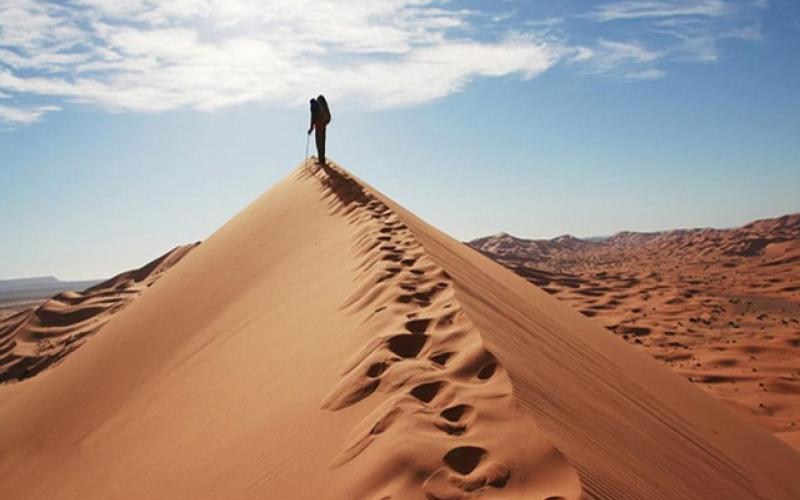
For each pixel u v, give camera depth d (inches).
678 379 418.6
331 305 248.5
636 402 232.7
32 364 1405.0
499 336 188.1
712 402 387.9
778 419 753.0
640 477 123.7
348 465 111.1
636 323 1651.1
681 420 252.5
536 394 138.4
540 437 107.3
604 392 211.6
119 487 198.2
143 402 302.7
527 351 196.7
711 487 162.4
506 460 100.3
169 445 207.0
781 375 991.0
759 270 3403.1
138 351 417.1
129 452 237.1
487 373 142.3
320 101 714.2
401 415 118.8
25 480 302.2
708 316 1763.0
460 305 193.0
